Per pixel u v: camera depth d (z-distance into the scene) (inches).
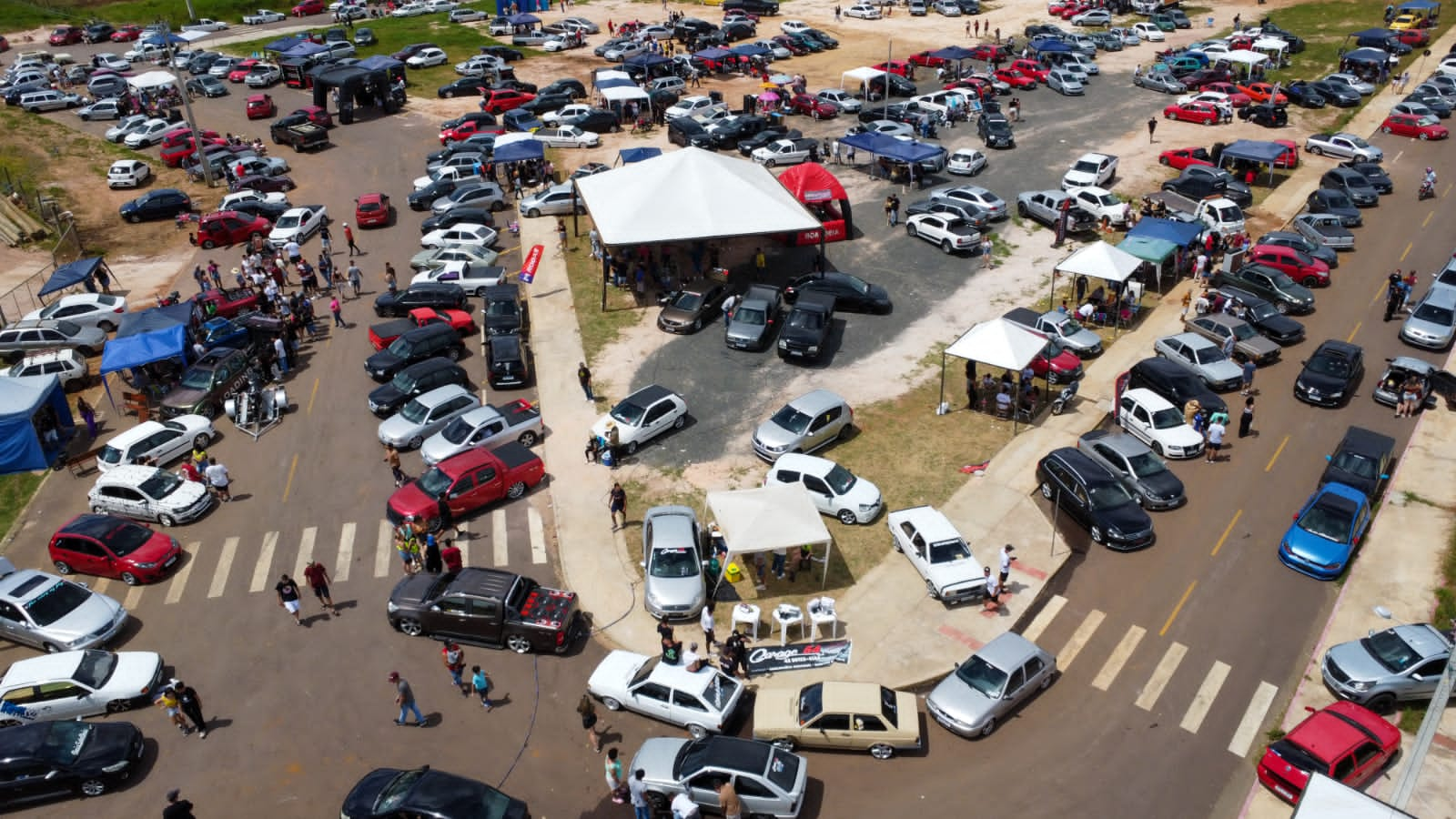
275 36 4104.3
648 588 1114.1
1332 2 4067.4
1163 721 965.2
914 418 1498.5
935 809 876.6
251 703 1015.6
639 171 1921.8
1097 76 3331.7
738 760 864.3
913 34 3919.8
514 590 1082.7
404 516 1238.3
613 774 879.1
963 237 2025.1
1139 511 1227.2
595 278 2004.2
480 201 2310.5
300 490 1365.7
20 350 1753.2
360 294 1964.8
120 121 3009.4
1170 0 4291.3
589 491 1341.0
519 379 1583.4
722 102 2987.2
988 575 1109.1
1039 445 1424.7
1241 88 2950.3
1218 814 864.9
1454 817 849.5
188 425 1466.5
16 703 989.8
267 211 2315.5
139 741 949.2
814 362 1651.1
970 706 950.4
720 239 1951.3
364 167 2677.2
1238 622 1089.4
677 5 4530.0
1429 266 1925.4
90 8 4569.4
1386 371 1514.5
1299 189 2335.1
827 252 2084.2
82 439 1530.5
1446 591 1114.7
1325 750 856.9
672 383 1601.9
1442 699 852.0
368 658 1074.7
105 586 1198.3
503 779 920.9
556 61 3631.9
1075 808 873.5
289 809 894.4
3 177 2618.1
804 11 4365.2
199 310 1804.9
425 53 3563.0
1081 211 2081.7
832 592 1152.2
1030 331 1501.0
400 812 831.1
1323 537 1161.4
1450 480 1311.5
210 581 1197.7
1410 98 2856.8
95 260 1955.0
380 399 1515.7
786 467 1302.9
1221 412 1414.9
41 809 904.9
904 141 2399.1
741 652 1020.5
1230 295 1738.4
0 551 1279.5
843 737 926.4
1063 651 1059.9
